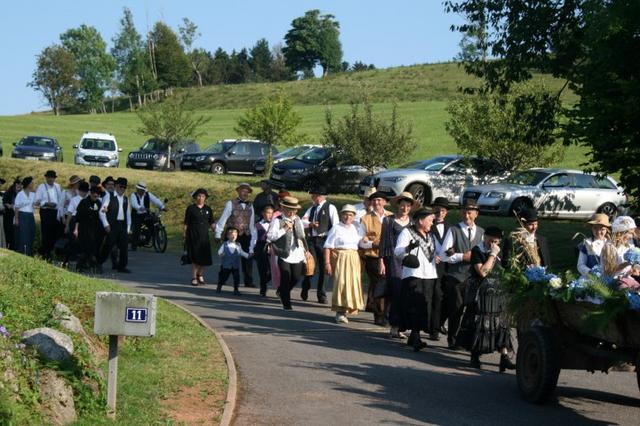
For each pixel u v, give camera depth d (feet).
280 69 617.21
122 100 465.47
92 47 423.64
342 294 44.57
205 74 542.57
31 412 20.71
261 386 30.09
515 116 75.97
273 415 26.40
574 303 27.35
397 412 27.35
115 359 23.53
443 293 39.42
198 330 38.70
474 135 105.50
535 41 70.28
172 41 437.58
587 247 34.47
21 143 144.46
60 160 147.95
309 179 109.91
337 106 290.15
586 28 59.93
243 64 615.16
